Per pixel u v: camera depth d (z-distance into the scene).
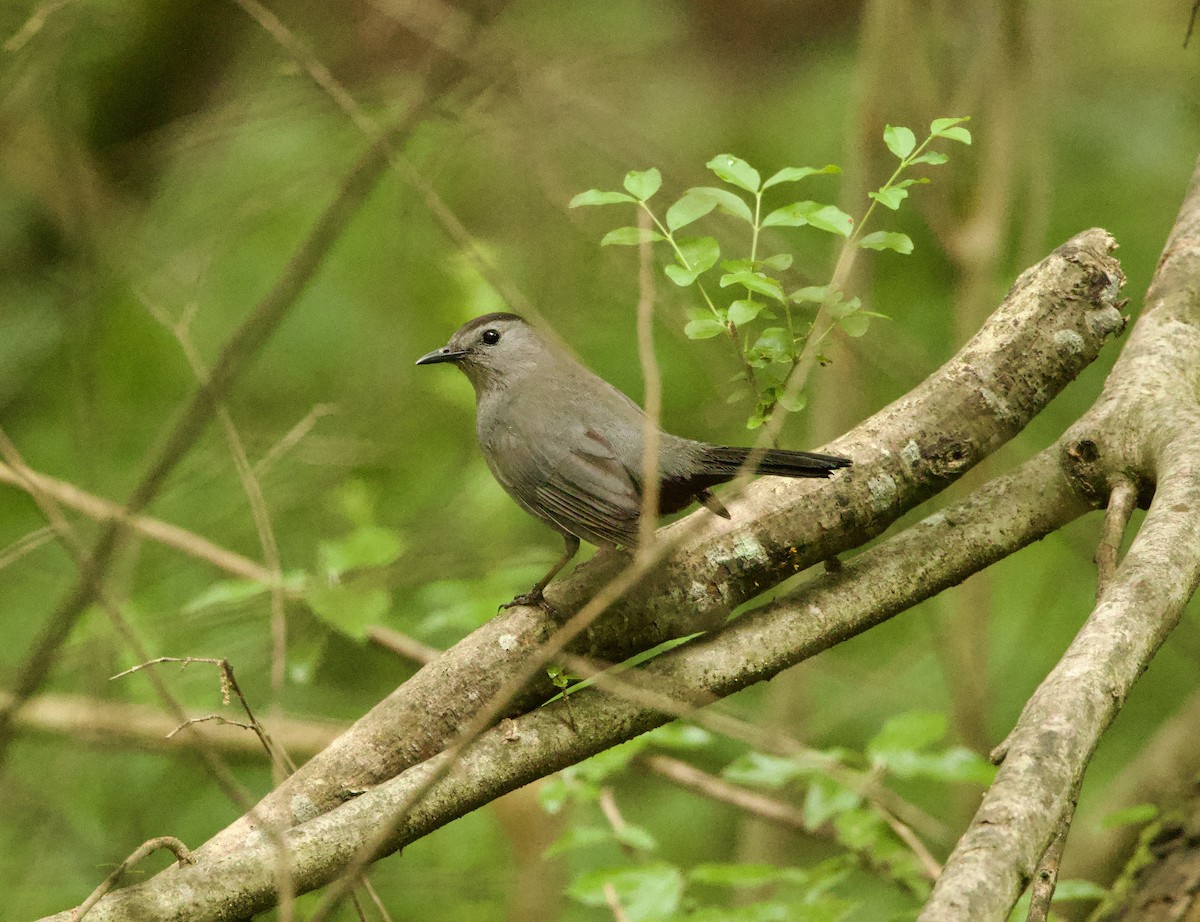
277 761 5.77
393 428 11.52
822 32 17.77
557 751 5.98
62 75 12.08
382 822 5.68
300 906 8.13
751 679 6.16
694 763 11.78
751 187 6.15
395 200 12.83
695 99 16.91
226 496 11.31
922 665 13.23
